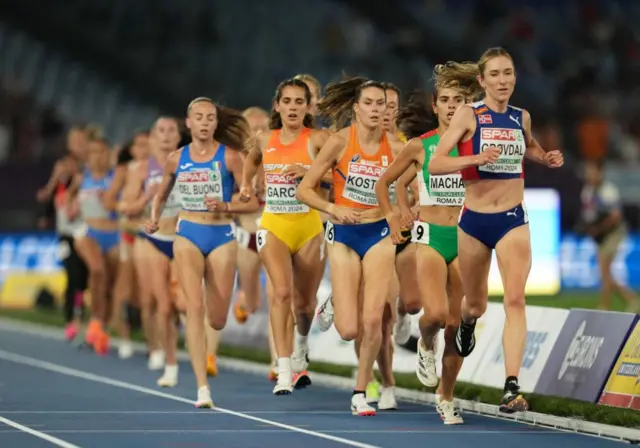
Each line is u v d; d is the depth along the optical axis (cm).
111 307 4650
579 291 6694
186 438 2200
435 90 2488
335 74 9144
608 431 2245
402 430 2341
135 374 3678
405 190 2505
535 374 2822
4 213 7169
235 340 4566
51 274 7000
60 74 9000
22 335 5325
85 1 9062
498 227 2278
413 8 9788
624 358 2547
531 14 9750
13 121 8644
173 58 9119
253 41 9400
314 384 3375
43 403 2834
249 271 3466
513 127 2262
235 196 2945
